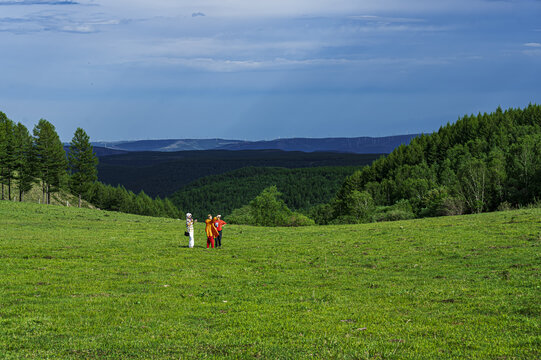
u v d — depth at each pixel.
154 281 21.06
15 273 21.89
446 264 24.47
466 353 10.59
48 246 31.89
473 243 30.80
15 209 70.88
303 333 12.73
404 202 116.62
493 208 102.44
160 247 33.06
